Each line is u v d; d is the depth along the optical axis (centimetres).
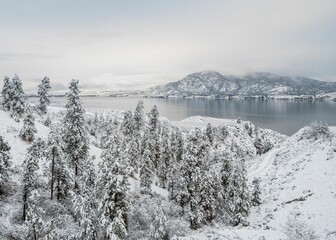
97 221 2039
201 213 3628
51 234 1830
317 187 3972
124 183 2200
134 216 3244
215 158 6862
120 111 15275
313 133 6228
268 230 3012
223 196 4347
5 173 2914
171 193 4844
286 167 5294
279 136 12812
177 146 6650
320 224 3072
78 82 3912
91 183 3525
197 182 3653
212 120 15475
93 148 5659
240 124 12750
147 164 4750
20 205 2856
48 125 6519
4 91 5866
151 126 6700
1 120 5181
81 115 3862
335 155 4741
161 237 2495
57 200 3152
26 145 4588
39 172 3766
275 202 4097
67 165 3281
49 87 7962
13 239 2317
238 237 2798
